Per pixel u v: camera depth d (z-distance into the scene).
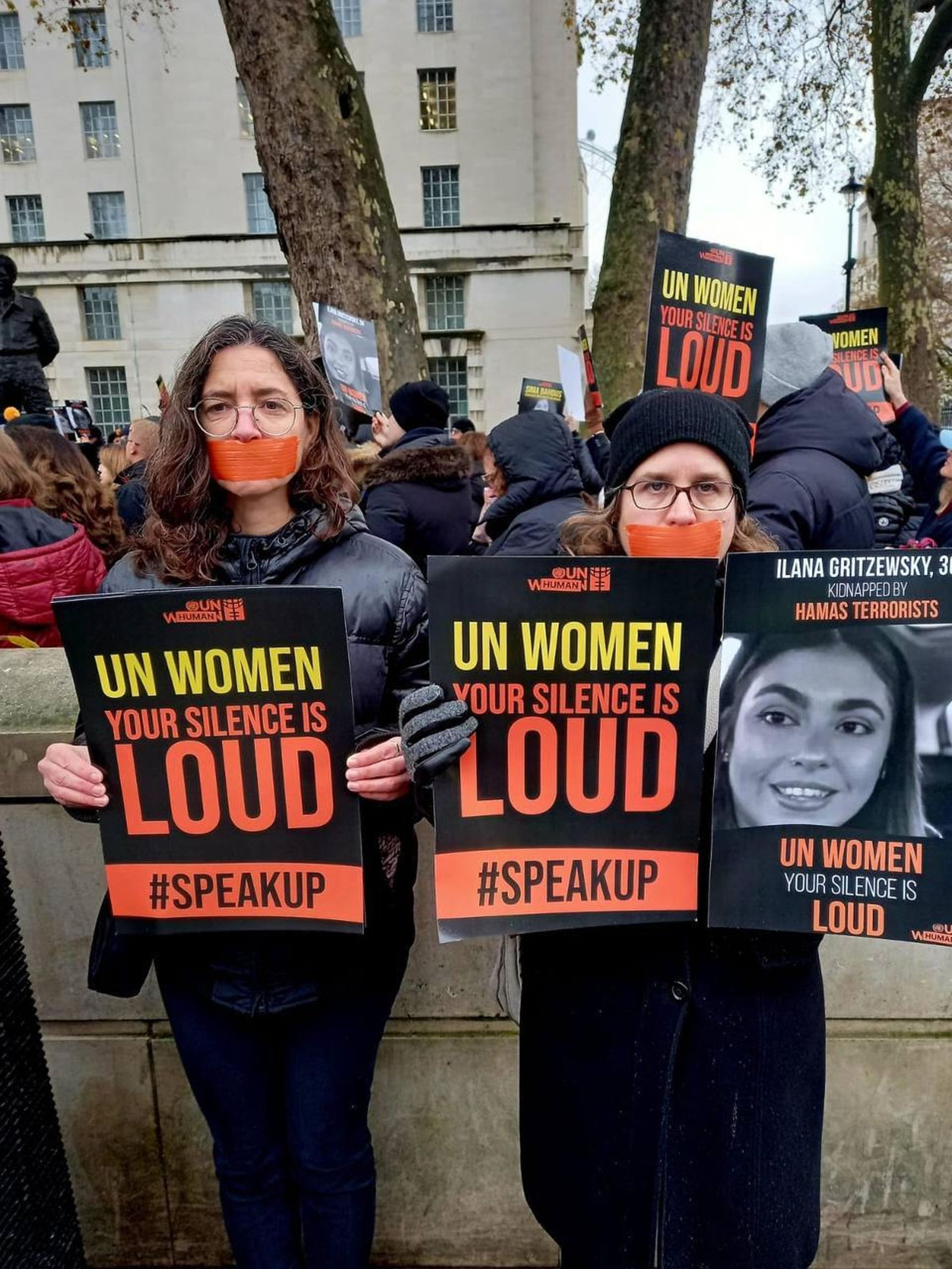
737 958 1.23
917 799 1.17
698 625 1.19
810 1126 1.27
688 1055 1.24
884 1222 1.94
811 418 2.18
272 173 5.46
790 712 1.18
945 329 24.83
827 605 1.16
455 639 1.19
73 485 2.70
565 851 1.23
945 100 13.93
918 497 4.27
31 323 6.99
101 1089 1.98
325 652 1.24
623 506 1.34
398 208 24.33
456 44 23.34
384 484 3.39
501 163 23.86
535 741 1.21
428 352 24.75
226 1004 1.38
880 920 1.18
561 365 6.03
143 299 25.38
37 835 1.85
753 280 2.24
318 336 4.60
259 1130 1.44
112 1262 2.07
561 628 1.19
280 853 1.31
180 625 1.24
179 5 23.86
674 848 1.23
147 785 1.30
